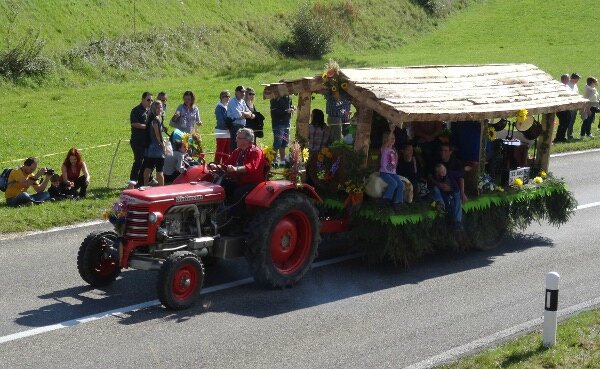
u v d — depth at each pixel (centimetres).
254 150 1050
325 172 1134
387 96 1091
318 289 1051
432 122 1203
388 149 1104
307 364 810
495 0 5600
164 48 3588
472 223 1204
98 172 1778
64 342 854
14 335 870
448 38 4788
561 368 779
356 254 1211
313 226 1061
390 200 1100
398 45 4625
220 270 1123
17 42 3144
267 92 1180
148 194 976
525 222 1289
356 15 4672
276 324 920
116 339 865
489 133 1230
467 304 1003
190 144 1177
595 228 1401
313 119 1184
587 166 1969
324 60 4072
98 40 3422
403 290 1054
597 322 906
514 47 4406
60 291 1017
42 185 1452
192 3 4050
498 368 779
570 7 5234
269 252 1020
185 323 915
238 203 1036
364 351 846
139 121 1519
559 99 1298
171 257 942
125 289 1030
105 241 1015
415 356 834
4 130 2353
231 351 839
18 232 1281
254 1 4375
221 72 3572
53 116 2605
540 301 1018
